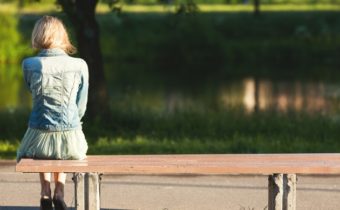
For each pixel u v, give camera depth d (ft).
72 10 51.70
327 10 189.57
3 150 41.52
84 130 50.06
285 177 23.43
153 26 157.48
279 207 23.54
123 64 144.05
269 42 156.66
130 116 54.44
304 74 124.36
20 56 142.41
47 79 24.22
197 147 42.04
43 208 24.91
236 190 31.76
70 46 25.14
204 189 31.94
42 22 24.77
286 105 82.64
